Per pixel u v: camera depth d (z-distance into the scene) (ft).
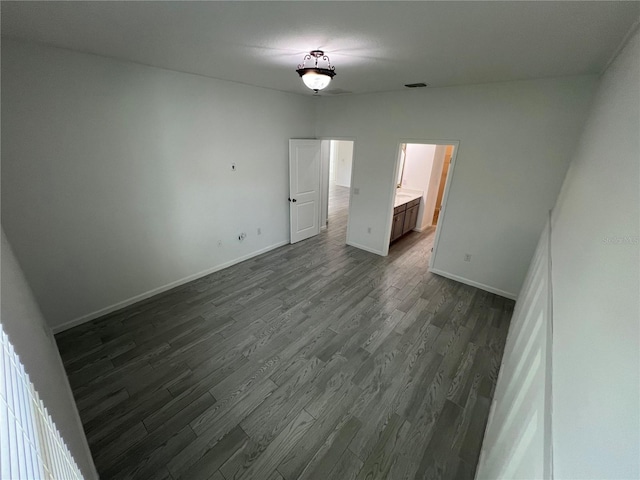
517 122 10.35
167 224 11.34
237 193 13.66
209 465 5.72
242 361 8.34
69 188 8.61
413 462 5.86
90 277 9.62
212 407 6.91
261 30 6.05
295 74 10.39
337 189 34.12
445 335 9.62
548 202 10.38
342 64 8.58
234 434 6.32
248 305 11.09
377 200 15.49
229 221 13.71
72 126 8.32
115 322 9.84
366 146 15.02
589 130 6.66
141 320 10.00
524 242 11.20
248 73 10.35
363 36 6.26
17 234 7.94
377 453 6.01
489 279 12.42
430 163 18.84
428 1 4.55
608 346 1.80
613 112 4.09
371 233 16.31
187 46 7.29
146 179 10.31
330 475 5.61
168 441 6.13
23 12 5.32
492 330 9.90
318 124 16.62
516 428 3.53
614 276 2.08
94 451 5.89
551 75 9.06
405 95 12.84
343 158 34.94
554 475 1.97
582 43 6.02
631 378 1.35
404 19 5.31
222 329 9.68
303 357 8.54
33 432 2.06
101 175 9.18
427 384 7.70
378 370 8.13
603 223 2.86
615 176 2.93
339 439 6.26
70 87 8.07
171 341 9.04
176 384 7.50
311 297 11.78
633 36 4.62
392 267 14.67
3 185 7.50
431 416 6.82
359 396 7.30
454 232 12.97
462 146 11.80
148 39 6.73
